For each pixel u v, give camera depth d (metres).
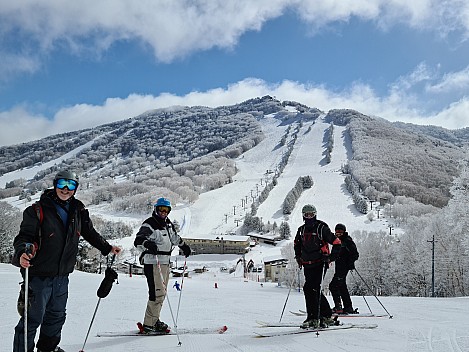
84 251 53.88
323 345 4.99
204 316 8.88
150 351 4.70
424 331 5.93
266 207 142.50
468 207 30.27
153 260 5.77
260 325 7.04
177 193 164.88
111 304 11.40
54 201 3.87
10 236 48.88
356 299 15.20
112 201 170.12
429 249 40.25
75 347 4.94
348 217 121.88
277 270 74.75
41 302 3.78
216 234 120.94
